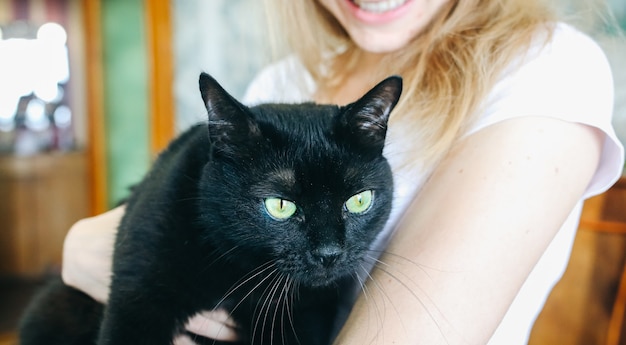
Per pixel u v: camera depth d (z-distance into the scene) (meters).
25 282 1.33
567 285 0.63
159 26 1.06
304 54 0.50
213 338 0.38
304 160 0.36
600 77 0.35
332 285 0.39
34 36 1.34
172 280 0.36
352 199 0.37
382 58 0.44
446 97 0.36
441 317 0.29
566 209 0.32
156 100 1.08
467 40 0.38
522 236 0.30
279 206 0.36
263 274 0.37
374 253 0.38
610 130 0.33
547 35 0.36
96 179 1.25
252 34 1.03
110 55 1.17
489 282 0.30
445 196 0.32
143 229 0.36
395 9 0.40
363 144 0.37
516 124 0.32
